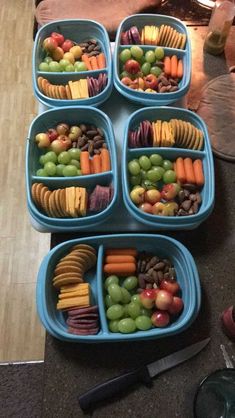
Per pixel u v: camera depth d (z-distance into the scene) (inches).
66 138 36.4
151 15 42.0
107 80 38.4
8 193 61.7
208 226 33.2
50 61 41.2
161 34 41.2
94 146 36.3
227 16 39.5
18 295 54.6
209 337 28.6
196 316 28.1
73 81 39.7
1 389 49.9
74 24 42.3
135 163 33.7
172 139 34.6
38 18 45.2
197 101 39.9
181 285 29.9
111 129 35.4
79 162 35.5
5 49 73.5
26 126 67.0
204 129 35.6
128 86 38.1
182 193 33.2
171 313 28.5
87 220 31.4
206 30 43.7
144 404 26.2
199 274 31.1
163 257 31.2
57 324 27.6
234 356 28.0
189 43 41.1
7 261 56.8
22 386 50.1
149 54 40.2
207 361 27.7
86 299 28.0
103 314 27.6
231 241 32.7
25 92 69.7
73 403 26.1
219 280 30.9
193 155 34.9
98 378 27.0
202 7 45.2
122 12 44.3
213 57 42.2
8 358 51.2
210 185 33.0
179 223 31.7
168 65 40.0
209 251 32.1
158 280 29.6
